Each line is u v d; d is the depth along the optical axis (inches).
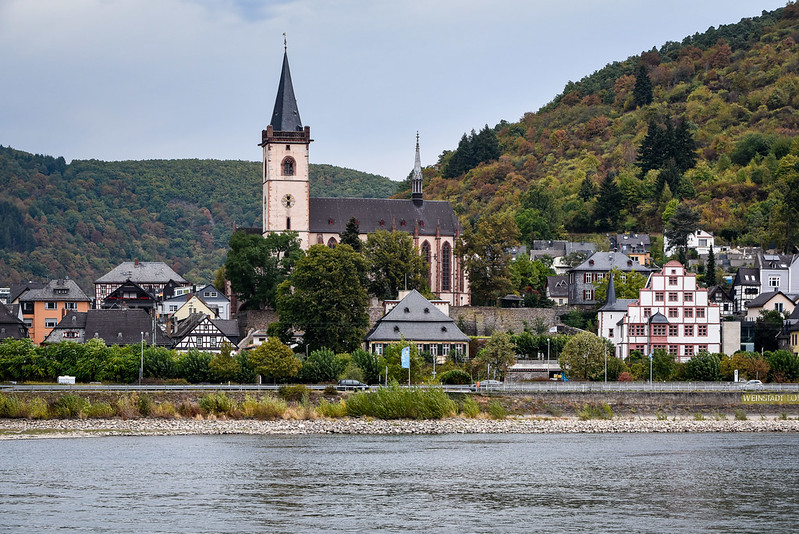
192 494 4207.7
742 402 6914.4
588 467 4926.2
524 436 5994.1
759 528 3811.5
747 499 4274.1
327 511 3951.8
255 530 3661.4
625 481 4603.8
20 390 6323.8
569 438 5935.0
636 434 6166.3
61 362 7140.8
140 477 4532.5
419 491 4325.8
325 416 6392.7
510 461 5059.1
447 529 3715.6
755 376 7618.1
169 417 6240.2
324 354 7185.0
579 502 4173.2
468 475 4680.1
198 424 6072.8
